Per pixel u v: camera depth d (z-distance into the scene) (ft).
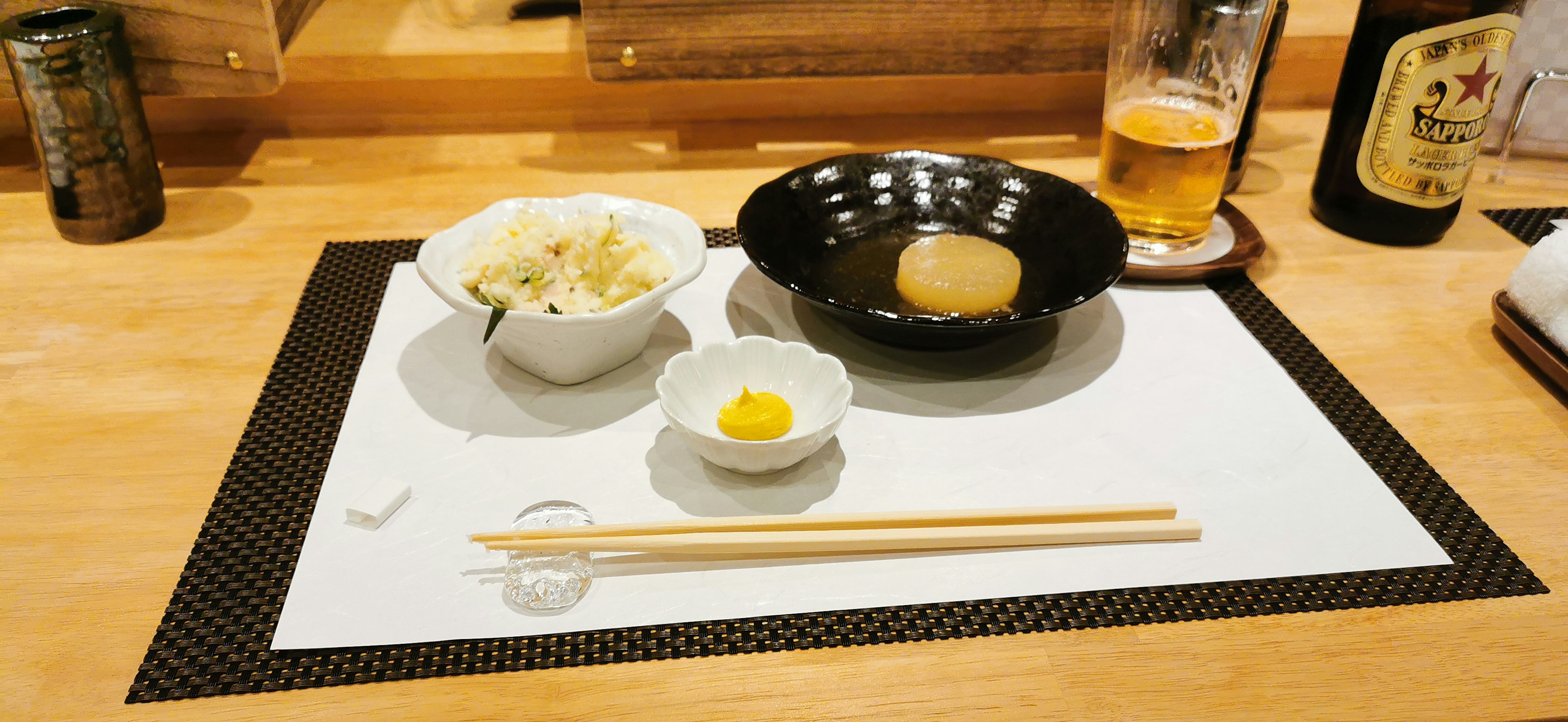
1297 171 1.67
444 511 0.93
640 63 1.58
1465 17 1.22
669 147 1.74
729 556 0.89
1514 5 1.19
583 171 1.65
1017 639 0.82
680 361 1.02
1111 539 0.91
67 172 1.32
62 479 0.97
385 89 1.74
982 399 1.10
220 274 1.33
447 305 1.27
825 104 1.86
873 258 1.28
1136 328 1.23
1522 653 0.82
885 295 1.20
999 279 1.15
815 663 0.80
